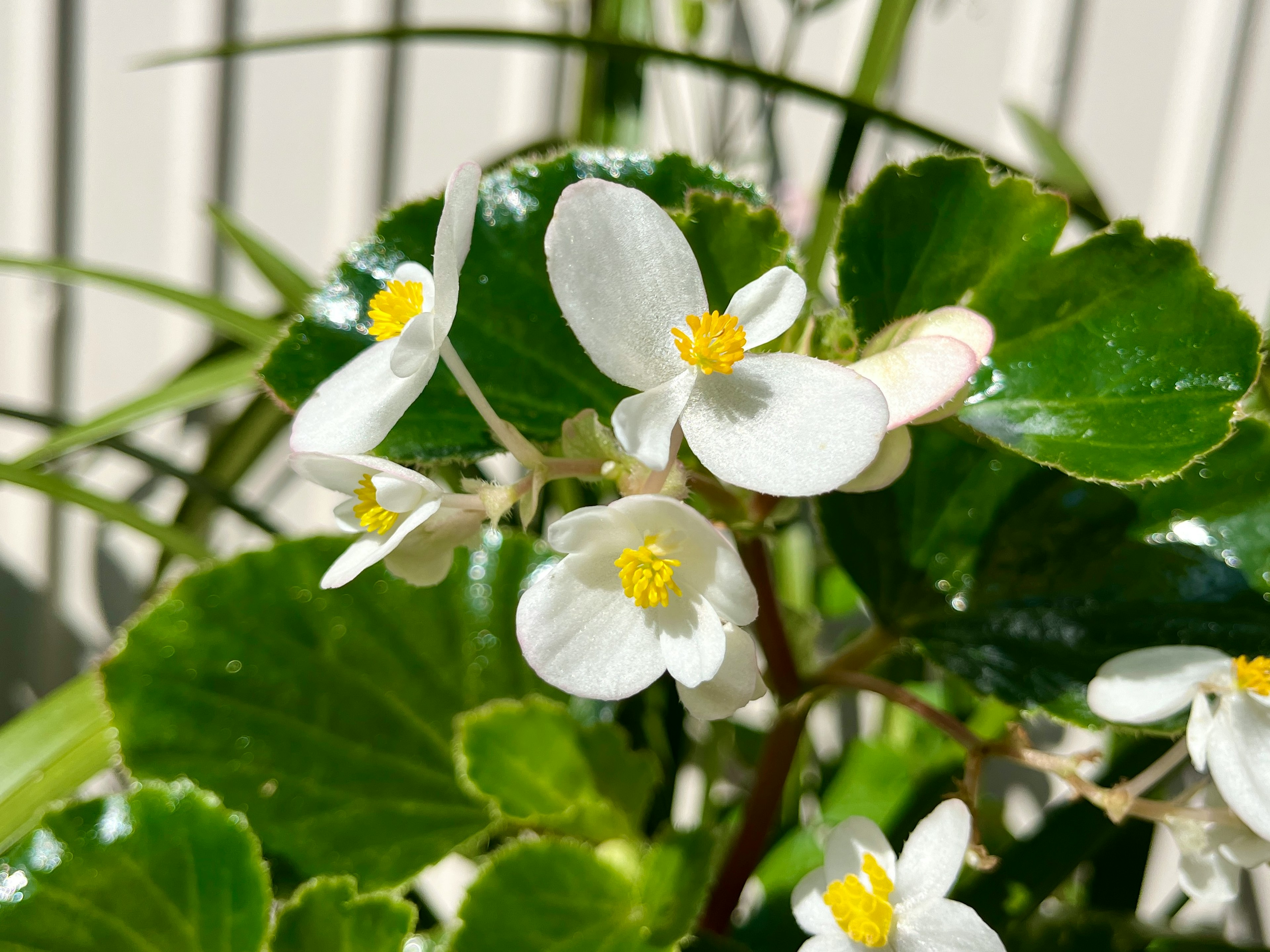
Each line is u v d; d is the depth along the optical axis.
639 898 0.19
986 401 0.18
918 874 0.17
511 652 0.22
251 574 0.21
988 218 0.19
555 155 0.20
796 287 0.16
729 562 0.15
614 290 0.16
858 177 0.38
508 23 0.38
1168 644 0.19
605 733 0.21
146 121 0.38
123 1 0.37
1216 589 0.19
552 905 0.19
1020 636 0.20
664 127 0.40
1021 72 0.38
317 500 0.43
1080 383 0.18
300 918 0.18
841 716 0.42
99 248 0.40
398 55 0.38
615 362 0.16
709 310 0.17
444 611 0.22
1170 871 0.41
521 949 0.19
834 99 0.25
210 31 0.37
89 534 0.43
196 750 0.20
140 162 0.39
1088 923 0.22
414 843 0.21
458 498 0.17
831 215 0.28
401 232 0.19
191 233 0.40
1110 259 0.18
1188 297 0.18
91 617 0.44
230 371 0.28
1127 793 0.18
